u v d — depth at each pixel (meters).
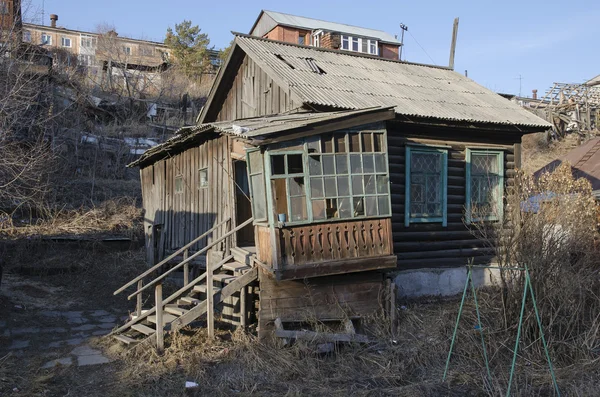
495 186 11.23
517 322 7.48
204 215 10.88
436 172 10.52
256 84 11.58
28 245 13.56
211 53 43.59
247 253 8.62
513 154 11.59
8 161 13.27
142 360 7.02
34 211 15.98
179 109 28.97
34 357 7.15
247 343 7.38
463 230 10.77
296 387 6.29
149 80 30.88
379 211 8.12
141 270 13.16
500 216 10.95
